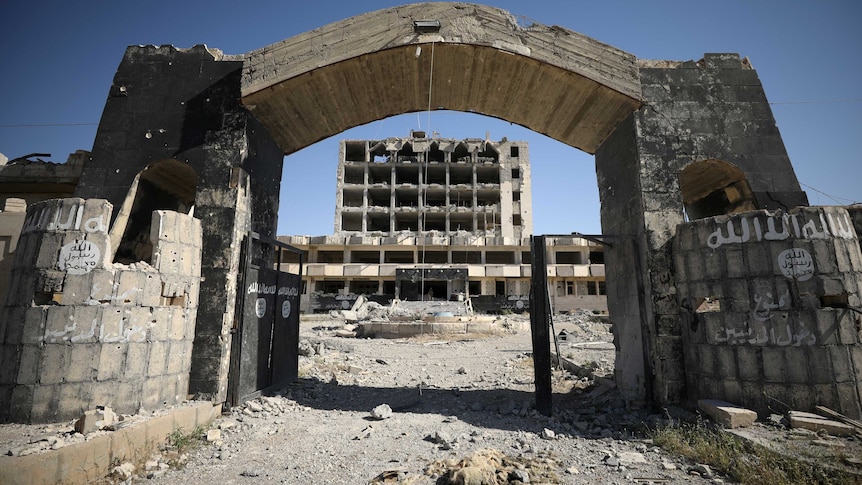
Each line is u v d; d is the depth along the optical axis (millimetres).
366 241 50000
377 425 7473
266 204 9617
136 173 8383
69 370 5875
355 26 8828
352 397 9875
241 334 8023
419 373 13102
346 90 9562
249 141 8750
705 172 9234
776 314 6625
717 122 8586
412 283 48312
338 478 5117
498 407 8656
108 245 6418
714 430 6234
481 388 10805
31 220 6559
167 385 6926
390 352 17516
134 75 8859
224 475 5223
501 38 8672
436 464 5328
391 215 59438
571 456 5824
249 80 8539
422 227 61656
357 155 66062
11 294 6367
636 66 8680
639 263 8375
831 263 6535
